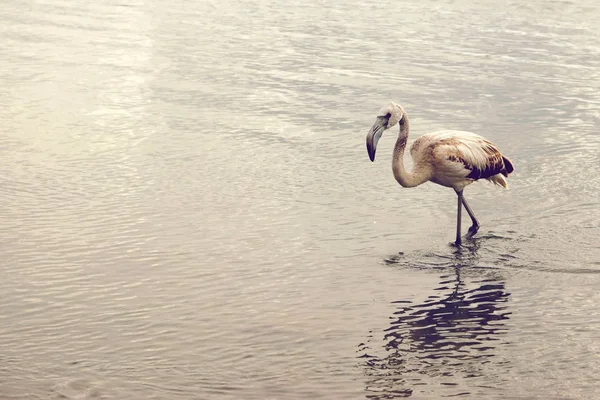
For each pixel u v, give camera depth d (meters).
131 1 25.64
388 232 10.40
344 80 17.25
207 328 8.05
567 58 19.36
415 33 21.64
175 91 16.30
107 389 7.01
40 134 13.64
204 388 7.05
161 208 10.91
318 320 8.23
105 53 19.05
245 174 12.21
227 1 25.77
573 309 8.47
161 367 7.37
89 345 7.71
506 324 8.16
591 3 25.80
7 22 22.12
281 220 10.66
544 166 12.70
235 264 9.41
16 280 8.90
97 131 13.88
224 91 16.38
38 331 7.92
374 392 7.00
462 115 15.13
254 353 7.62
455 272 9.32
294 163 12.72
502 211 11.09
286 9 24.55
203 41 20.42
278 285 8.97
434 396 6.94
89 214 10.64
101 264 9.33
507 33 21.83
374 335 7.96
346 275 9.22
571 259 9.62
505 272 9.31
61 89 16.20
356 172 12.46
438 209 11.18
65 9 24.23
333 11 24.33
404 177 10.21
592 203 11.32
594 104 15.95
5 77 16.86
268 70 17.92
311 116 14.98
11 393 6.91
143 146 13.25
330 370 7.35
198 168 12.38
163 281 8.98
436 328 8.09
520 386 7.09
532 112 15.38
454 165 10.14
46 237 9.95
